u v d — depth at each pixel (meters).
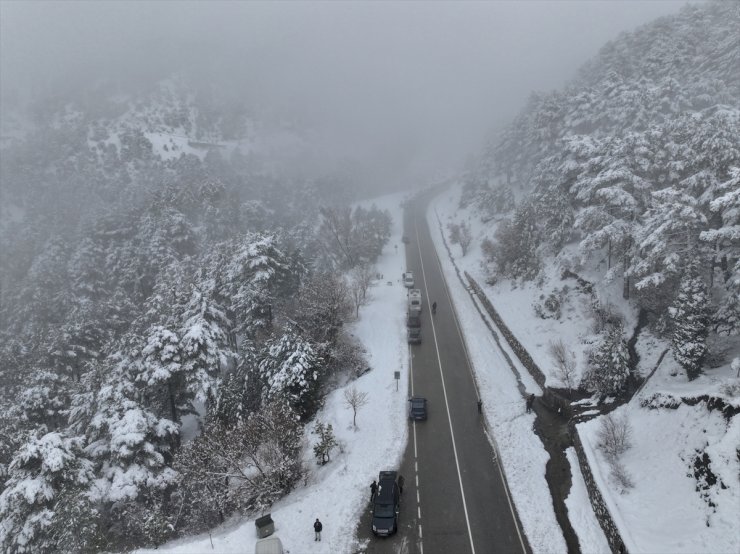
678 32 69.06
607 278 34.66
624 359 30.03
